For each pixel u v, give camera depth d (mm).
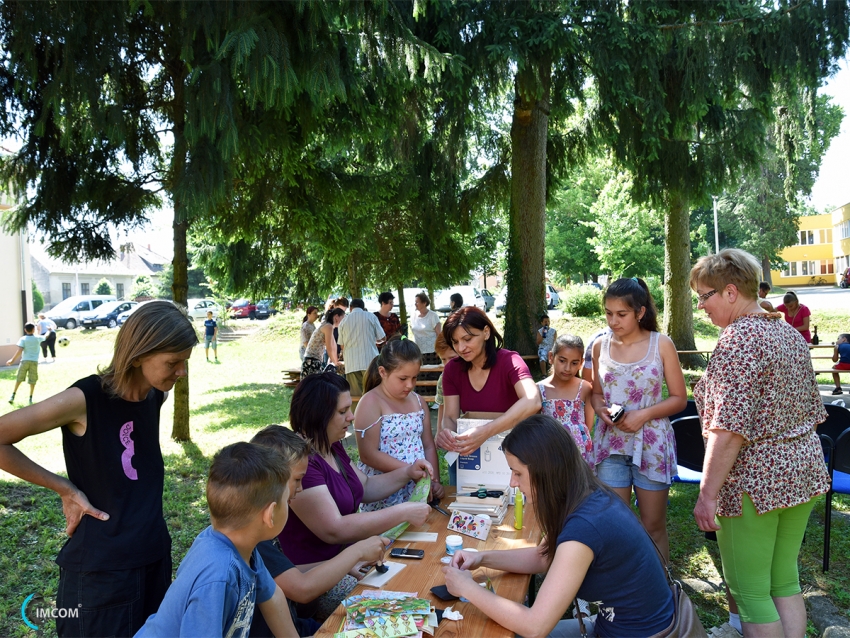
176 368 2074
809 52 8523
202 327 26875
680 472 3977
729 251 2611
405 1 6832
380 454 3139
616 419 3178
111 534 2021
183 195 5113
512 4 8039
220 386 13133
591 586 1934
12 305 17359
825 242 49688
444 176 11266
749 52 8672
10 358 17188
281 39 4672
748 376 2402
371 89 6281
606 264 23344
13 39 4730
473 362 3361
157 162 6754
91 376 2088
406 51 5754
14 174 5844
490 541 2518
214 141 5059
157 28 5734
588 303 19906
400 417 3213
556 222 32719
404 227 13273
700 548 4109
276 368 16172
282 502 1795
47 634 3277
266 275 12734
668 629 1916
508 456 2066
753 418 2438
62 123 4723
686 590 3541
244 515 1716
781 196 32469
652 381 3221
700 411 3059
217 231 7922
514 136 10242
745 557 2516
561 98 9781
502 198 11641
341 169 8352
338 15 5156
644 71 8570
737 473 2502
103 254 6613
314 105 5289
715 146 10211
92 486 2033
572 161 11508
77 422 2029
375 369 3498
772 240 35500
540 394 3285
